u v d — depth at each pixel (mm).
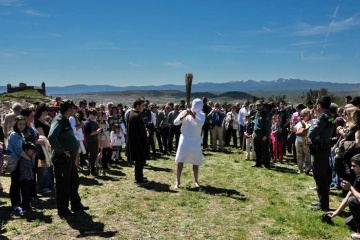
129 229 6242
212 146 16531
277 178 10664
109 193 8562
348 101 11711
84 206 7422
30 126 7949
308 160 11195
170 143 15500
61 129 6664
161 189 9031
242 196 8492
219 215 7082
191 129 9070
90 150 10312
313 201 8219
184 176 10719
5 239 5738
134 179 10141
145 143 9602
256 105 12555
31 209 7246
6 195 8352
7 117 9336
